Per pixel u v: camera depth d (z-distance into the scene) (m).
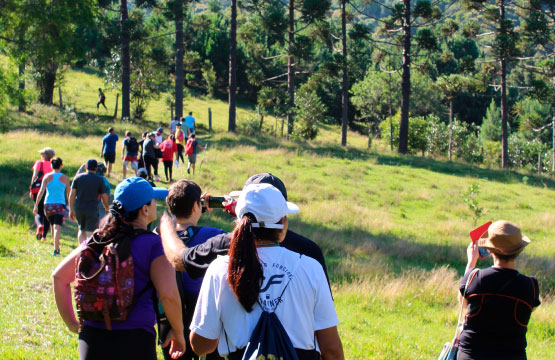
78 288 2.91
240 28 37.66
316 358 2.54
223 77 64.00
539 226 19.08
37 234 10.23
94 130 29.45
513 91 71.19
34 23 20.16
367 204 20.41
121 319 2.88
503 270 3.68
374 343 6.96
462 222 18.80
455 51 74.69
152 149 17.84
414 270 11.86
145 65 40.75
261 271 2.46
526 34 34.69
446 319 8.80
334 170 24.48
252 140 30.14
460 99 71.56
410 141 46.31
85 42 52.34
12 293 6.70
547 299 10.72
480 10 35.25
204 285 2.54
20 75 21.14
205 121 46.16
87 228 9.29
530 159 56.03
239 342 2.44
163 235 3.19
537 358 7.20
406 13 32.88
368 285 10.16
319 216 17.33
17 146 21.02
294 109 37.53
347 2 34.88
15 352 4.87
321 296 2.52
